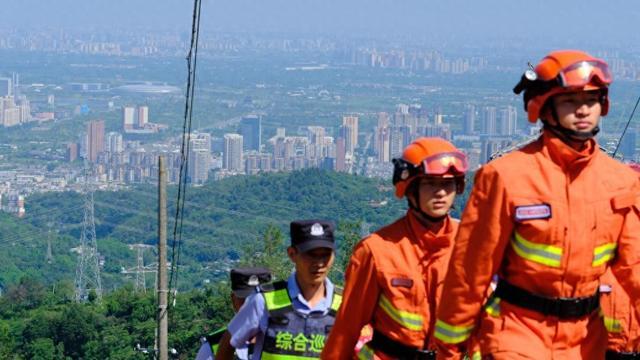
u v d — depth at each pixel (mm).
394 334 7766
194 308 39188
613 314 6887
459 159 7645
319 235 8734
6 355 54625
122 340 54219
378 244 7781
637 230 6734
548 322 6664
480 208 6672
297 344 8820
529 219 6590
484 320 6797
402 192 7754
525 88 6723
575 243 6598
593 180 6672
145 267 122000
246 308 8938
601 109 6715
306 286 8859
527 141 6809
